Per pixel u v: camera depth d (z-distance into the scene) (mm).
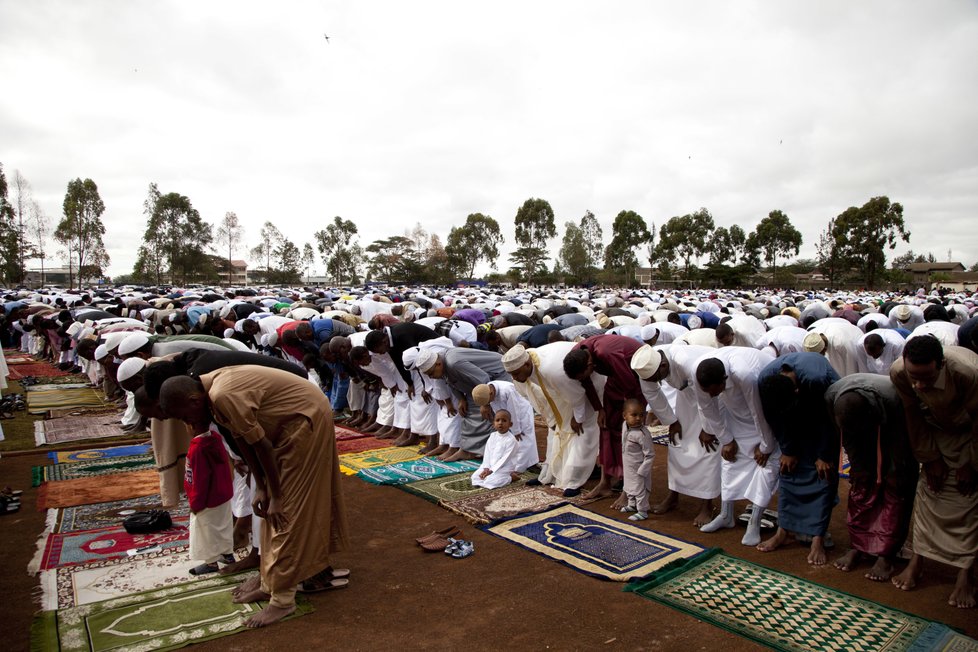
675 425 5188
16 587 3998
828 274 54438
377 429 8531
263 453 3535
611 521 5172
